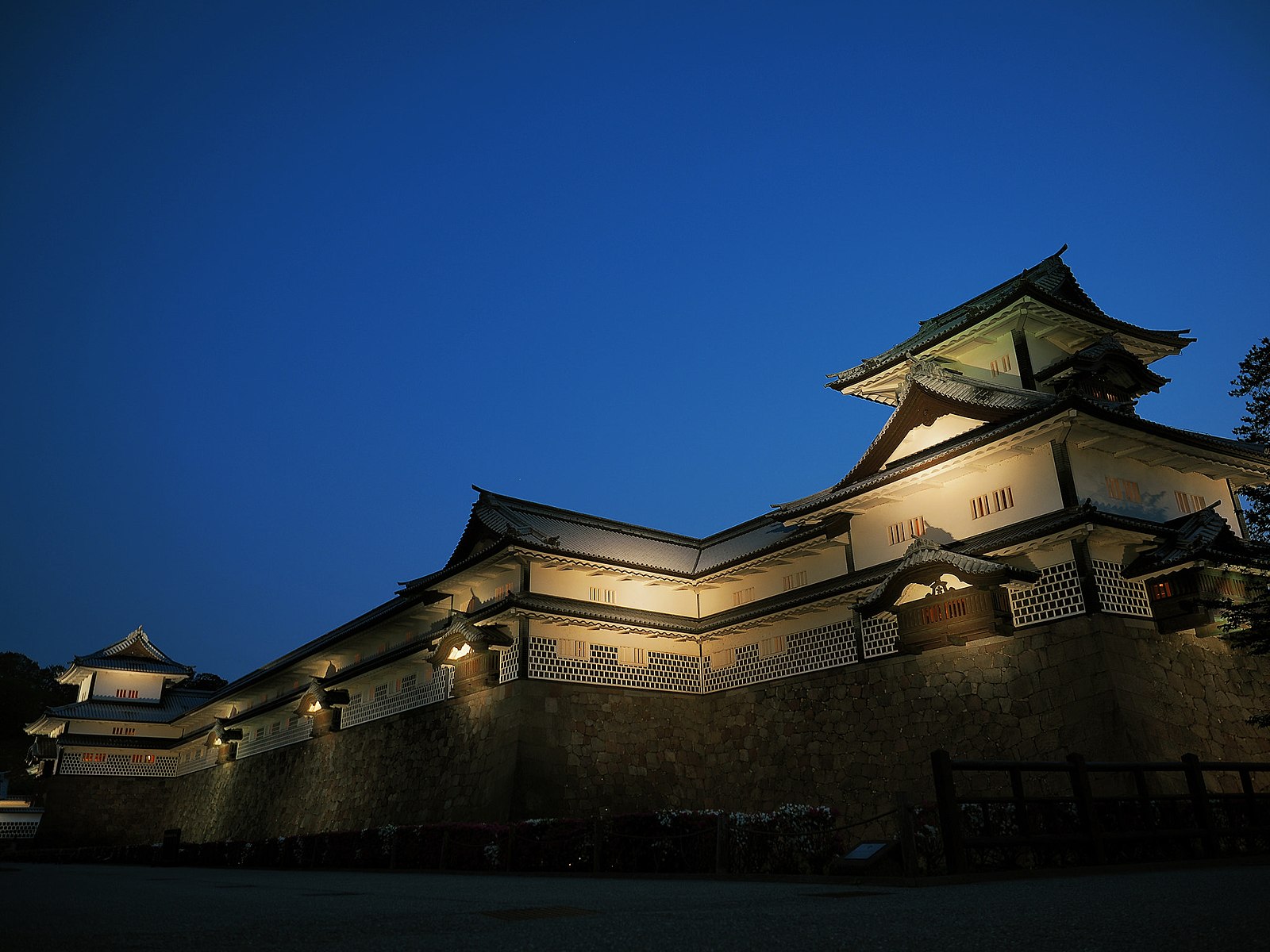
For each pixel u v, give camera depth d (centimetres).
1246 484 3183
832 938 686
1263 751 2644
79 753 6831
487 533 3978
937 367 3183
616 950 647
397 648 4441
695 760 3722
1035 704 2541
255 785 5662
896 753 2908
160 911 1068
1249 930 642
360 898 1270
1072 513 2552
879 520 3247
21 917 990
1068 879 1262
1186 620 2509
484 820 3341
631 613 3822
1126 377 3234
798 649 3434
